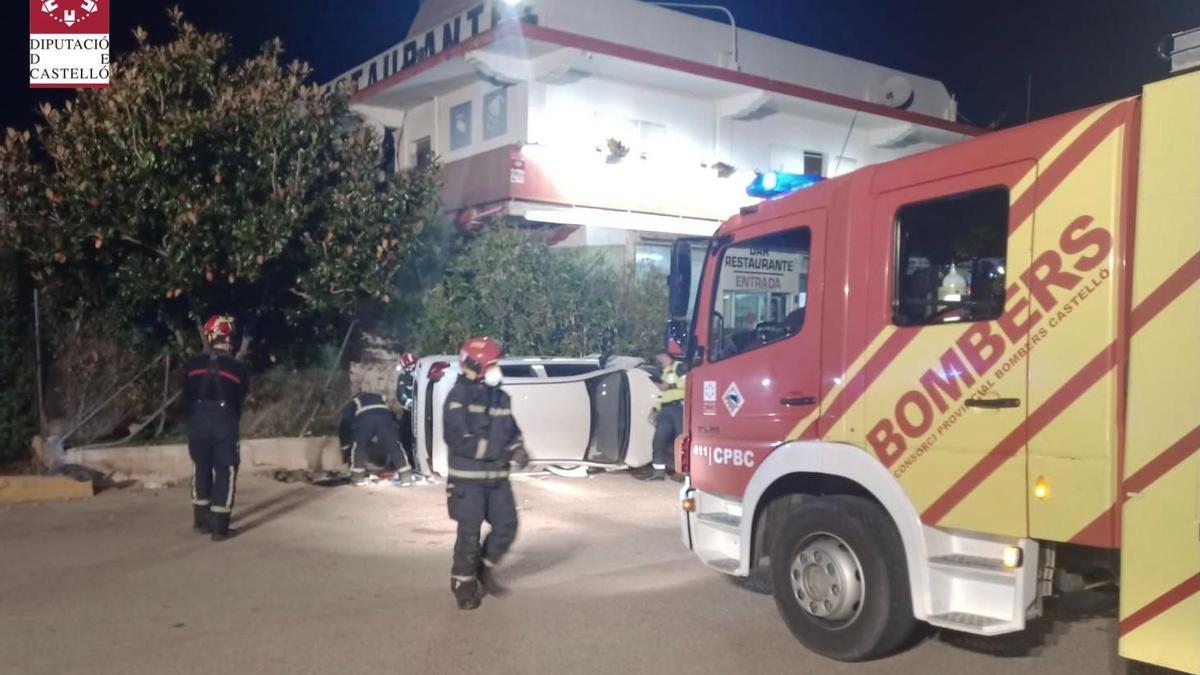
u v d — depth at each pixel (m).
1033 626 6.36
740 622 6.54
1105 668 5.60
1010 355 4.93
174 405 13.06
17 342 11.83
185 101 12.66
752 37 21.58
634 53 17.80
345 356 15.33
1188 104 4.33
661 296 16.16
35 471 11.64
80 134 12.20
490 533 7.00
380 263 13.66
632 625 6.48
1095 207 4.66
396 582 7.55
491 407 6.83
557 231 18.92
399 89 19.75
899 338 5.43
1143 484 4.40
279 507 10.51
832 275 5.81
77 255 12.22
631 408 12.08
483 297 14.88
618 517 9.91
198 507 9.17
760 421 6.24
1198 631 4.22
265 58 13.66
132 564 8.11
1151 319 4.39
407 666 5.73
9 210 12.13
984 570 5.07
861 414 5.59
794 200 6.14
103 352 12.55
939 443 5.21
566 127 18.55
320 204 13.48
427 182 14.47
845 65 23.28
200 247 12.48
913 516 5.32
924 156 5.44
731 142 20.69
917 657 5.81
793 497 6.34
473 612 6.77
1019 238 4.93
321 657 5.89
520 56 17.73
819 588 5.79
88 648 6.07
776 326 6.25
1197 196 4.27
